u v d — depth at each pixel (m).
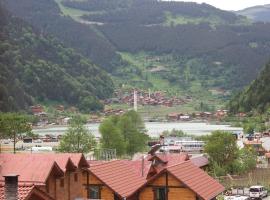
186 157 74.69
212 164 128.38
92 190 54.47
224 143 134.38
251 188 98.69
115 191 53.50
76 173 51.78
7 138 177.62
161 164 66.50
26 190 28.95
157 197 55.22
